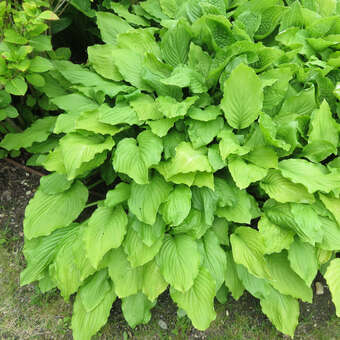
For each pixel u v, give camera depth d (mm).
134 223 938
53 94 1194
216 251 954
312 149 1032
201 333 1007
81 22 1507
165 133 951
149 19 1369
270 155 977
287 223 951
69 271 935
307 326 1039
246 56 1056
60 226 979
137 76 1098
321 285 1110
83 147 946
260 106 977
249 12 1182
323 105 1058
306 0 1344
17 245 1127
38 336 976
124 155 940
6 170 1275
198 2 1209
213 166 933
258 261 923
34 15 972
